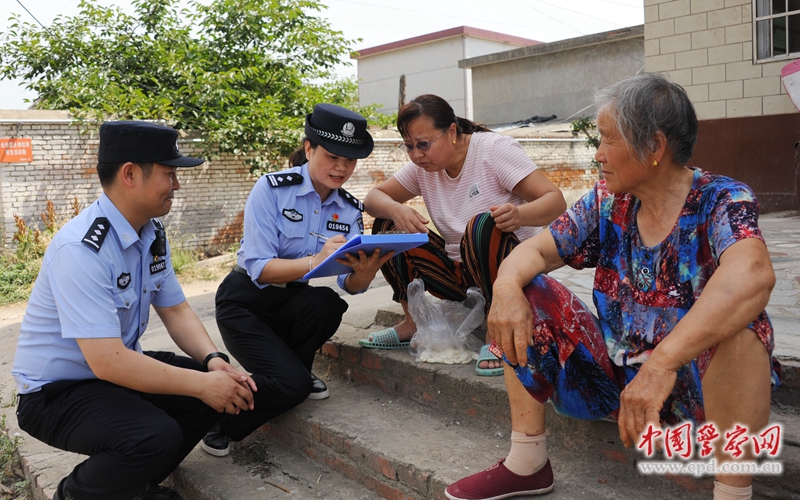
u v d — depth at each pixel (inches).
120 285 94.7
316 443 110.7
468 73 1061.1
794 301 129.6
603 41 673.0
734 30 325.1
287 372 107.2
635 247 77.7
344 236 116.6
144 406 93.7
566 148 608.7
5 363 195.9
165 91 455.8
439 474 90.2
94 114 398.3
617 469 88.4
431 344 116.4
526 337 74.8
